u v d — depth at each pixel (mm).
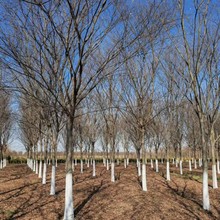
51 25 7836
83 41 7789
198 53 10945
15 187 15141
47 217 9000
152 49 12930
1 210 9703
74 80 8141
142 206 10578
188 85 12859
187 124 29016
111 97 17812
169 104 18391
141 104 14234
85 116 24609
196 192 15086
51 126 13914
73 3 7328
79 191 13938
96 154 48875
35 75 10102
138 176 20781
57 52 9172
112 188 14742
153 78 14289
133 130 20578
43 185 15867
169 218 9328
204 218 9750
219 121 25219
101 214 9531
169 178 18938
